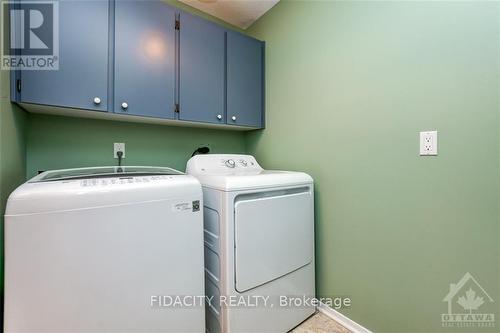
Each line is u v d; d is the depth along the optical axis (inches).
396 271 47.4
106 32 48.4
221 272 44.9
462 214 39.0
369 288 51.9
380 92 49.0
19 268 28.3
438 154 41.3
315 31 62.3
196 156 64.1
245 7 76.4
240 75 71.9
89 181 34.1
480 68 36.6
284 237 52.3
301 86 66.3
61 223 29.9
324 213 60.7
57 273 29.8
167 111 57.0
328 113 59.3
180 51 58.9
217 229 46.1
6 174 36.9
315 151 62.7
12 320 28.2
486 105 36.2
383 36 48.3
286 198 52.7
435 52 41.2
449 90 39.8
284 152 72.0
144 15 53.2
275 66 74.8
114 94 49.6
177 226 38.6
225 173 60.5
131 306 34.5
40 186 30.6
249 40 74.4
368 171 51.4
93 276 31.8
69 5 44.3
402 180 46.1
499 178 35.4
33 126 52.6
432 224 42.4
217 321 46.4
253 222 46.9
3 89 36.2
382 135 48.9
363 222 52.6
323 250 61.1
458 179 39.2
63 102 44.2
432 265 42.6
